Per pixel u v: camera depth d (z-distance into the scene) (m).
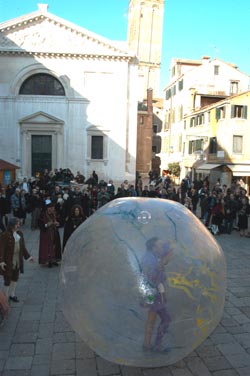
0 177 23.64
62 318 7.38
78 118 35.31
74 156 35.50
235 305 8.29
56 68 34.69
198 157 37.66
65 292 5.02
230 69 42.16
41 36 34.12
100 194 18.67
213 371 5.59
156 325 4.46
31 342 6.39
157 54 80.94
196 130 38.78
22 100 34.66
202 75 41.94
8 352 6.05
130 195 19.20
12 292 8.20
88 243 4.92
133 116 36.38
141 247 4.59
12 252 7.83
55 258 10.88
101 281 4.57
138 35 80.06
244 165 31.83
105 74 35.34
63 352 6.07
